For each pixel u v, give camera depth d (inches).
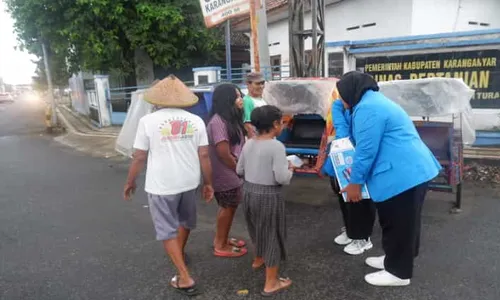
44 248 161.5
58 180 281.0
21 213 207.6
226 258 146.7
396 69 289.4
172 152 118.2
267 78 336.2
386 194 112.1
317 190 225.6
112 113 571.5
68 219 196.2
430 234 159.0
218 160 138.0
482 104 265.3
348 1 409.4
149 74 639.1
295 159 142.9
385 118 110.0
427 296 116.4
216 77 427.2
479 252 142.0
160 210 119.3
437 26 362.9
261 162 115.6
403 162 110.7
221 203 141.7
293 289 123.3
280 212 118.1
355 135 114.6
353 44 302.0
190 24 571.8
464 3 378.3
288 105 195.8
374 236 160.7
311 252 148.7
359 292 120.3
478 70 262.1
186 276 121.6
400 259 118.1
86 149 417.4
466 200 196.7
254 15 263.1
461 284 121.9
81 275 137.6
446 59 270.7
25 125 701.3
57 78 861.8
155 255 151.9
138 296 122.8
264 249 119.6
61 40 549.0
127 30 530.6
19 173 309.6
